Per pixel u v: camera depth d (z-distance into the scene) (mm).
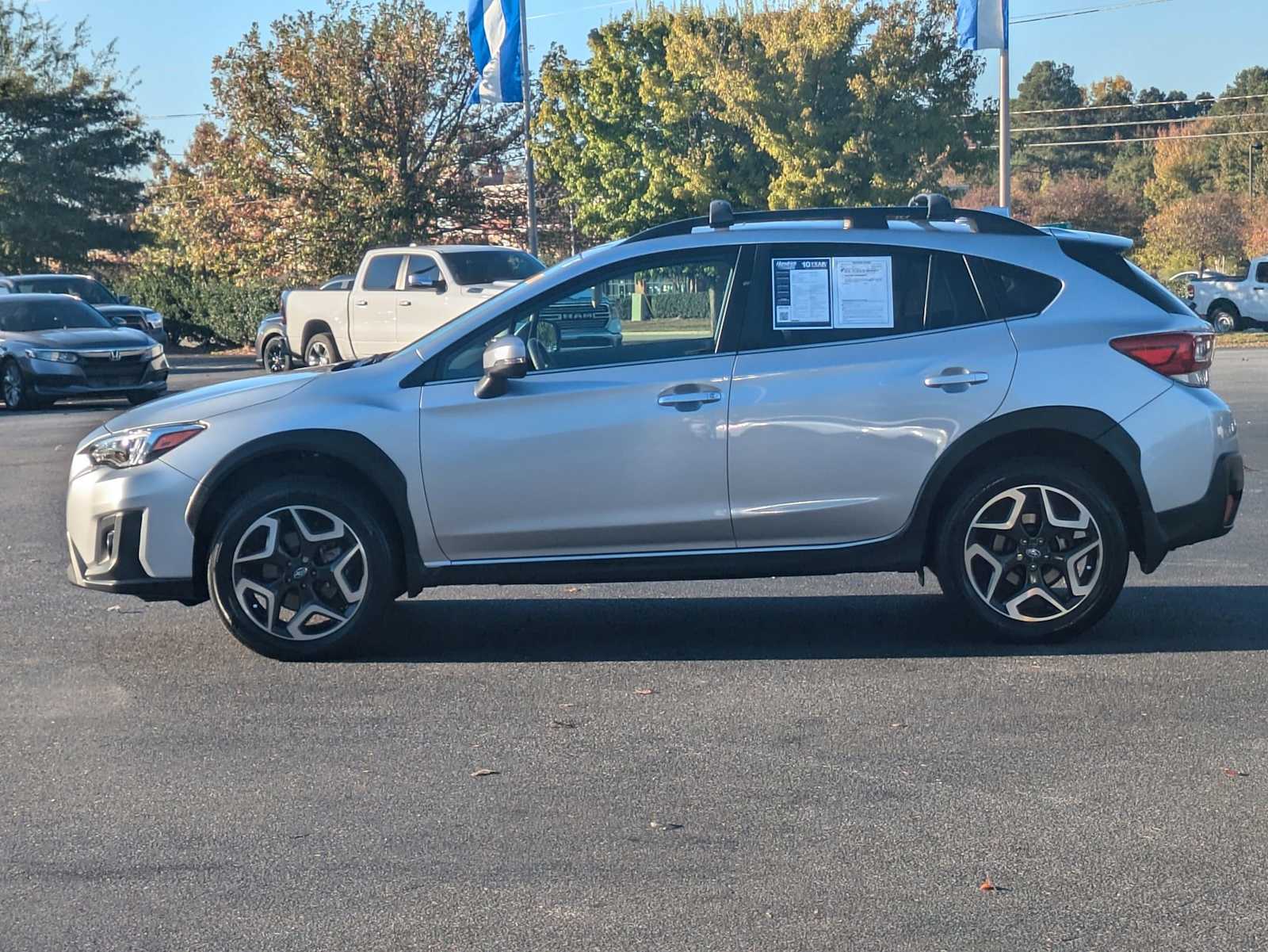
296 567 6547
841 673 6250
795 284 6574
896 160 44094
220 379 28625
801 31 43969
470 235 41812
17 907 3986
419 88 38812
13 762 5242
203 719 5738
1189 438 6465
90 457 6742
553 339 6609
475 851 4320
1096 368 6461
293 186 39062
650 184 52281
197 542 6602
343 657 6648
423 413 6508
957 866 4148
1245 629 6875
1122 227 75875
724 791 4801
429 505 6508
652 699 5910
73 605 7988
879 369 6469
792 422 6449
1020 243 6652
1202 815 4504
